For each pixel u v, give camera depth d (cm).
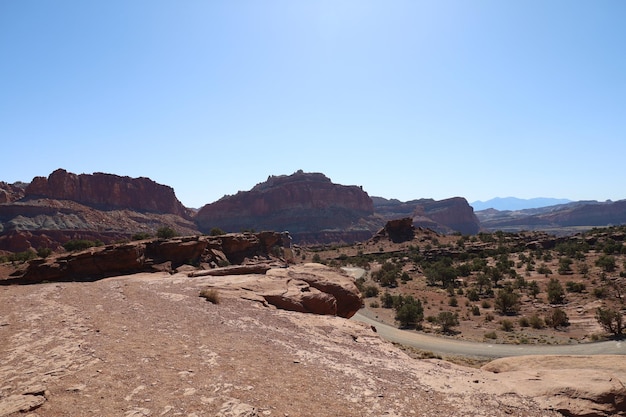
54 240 13388
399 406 895
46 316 1468
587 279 7206
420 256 12038
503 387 1099
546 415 945
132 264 4547
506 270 8869
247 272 3200
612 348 4022
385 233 16175
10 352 1065
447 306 6731
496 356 4031
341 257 13438
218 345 1240
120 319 1475
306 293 2448
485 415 897
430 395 988
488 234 15162
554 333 4803
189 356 1106
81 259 4269
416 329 5384
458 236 15825
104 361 1012
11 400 752
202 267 5444
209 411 773
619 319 4484
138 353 1093
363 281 9381
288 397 884
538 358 1484
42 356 1034
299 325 1731
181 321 1520
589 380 1123
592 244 12194
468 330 5216
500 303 6109
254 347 1259
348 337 1680
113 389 850
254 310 1909
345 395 929
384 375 1115
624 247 9131
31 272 4050
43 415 716
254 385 932
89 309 1612
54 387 839
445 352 4231
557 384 1099
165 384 895
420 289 8294
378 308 6825
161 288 2305
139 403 792
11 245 12269
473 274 9400
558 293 6166
